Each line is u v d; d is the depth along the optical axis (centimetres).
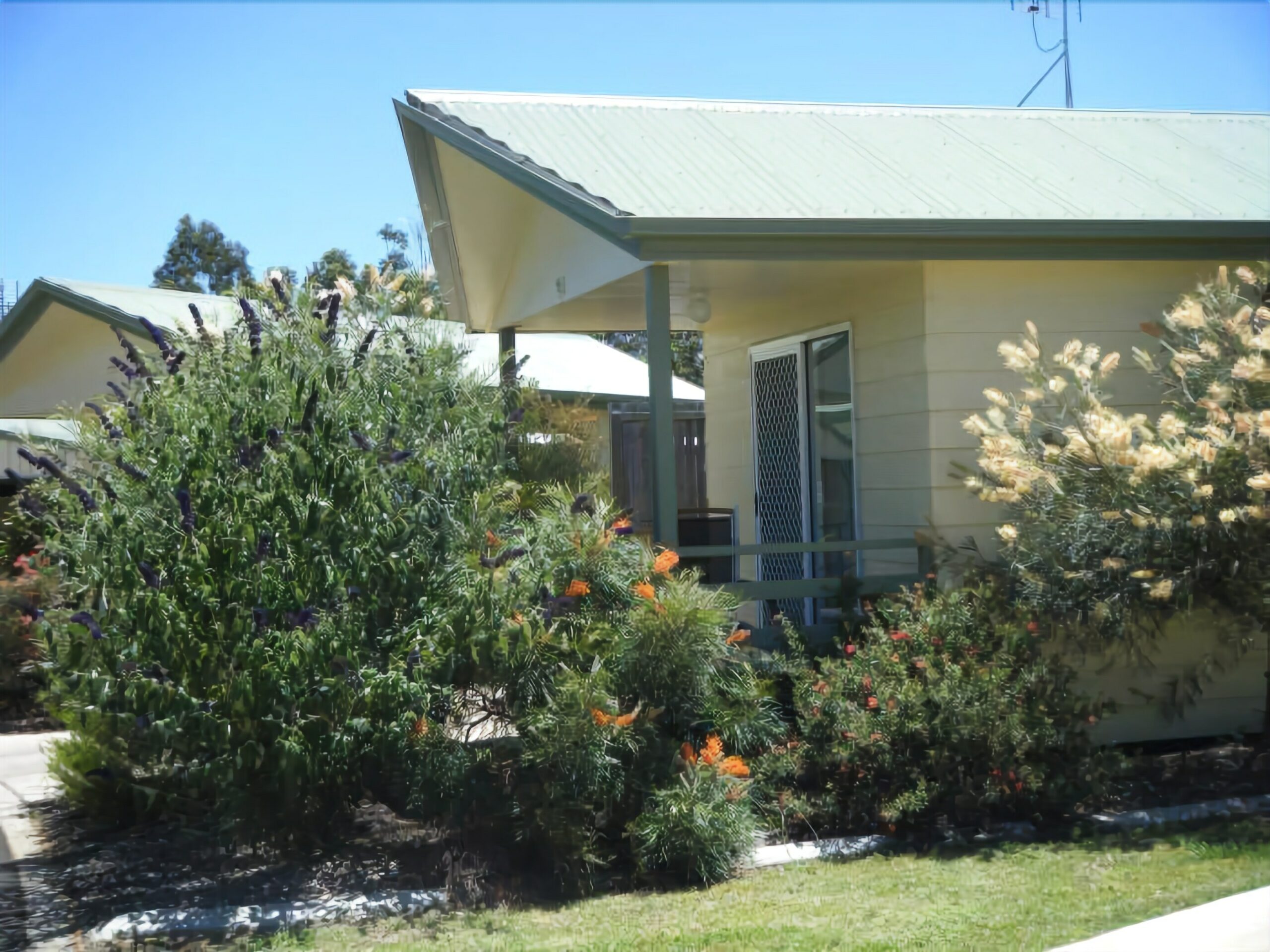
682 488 1770
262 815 566
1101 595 694
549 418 825
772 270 817
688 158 855
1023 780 631
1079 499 697
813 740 655
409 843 613
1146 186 866
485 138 824
